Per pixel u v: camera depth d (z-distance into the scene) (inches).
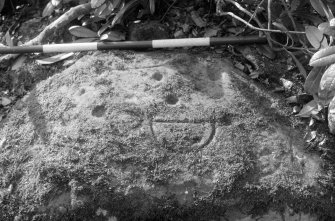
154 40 71.2
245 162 61.5
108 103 64.6
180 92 66.2
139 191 59.8
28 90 72.3
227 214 60.4
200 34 75.4
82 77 68.2
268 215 60.6
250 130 64.1
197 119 63.8
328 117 63.3
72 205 59.9
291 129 65.9
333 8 69.3
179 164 60.9
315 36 65.1
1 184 62.2
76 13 76.6
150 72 68.2
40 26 81.7
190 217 60.5
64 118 64.7
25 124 66.1
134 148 61.5
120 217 60.3
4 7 86.2
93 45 71.5
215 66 69.9
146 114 63.9
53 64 73.4
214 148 62.1
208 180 60.4
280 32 70.0
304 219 60.9
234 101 66.0
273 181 60.8
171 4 78.1
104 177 60.1
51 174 60.7
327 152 64.2
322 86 59.4
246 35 74.2
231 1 72.6
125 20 76.8
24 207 60.6
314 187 61.2
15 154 63.6
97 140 61.9
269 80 70.7
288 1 73.9
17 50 72.8
